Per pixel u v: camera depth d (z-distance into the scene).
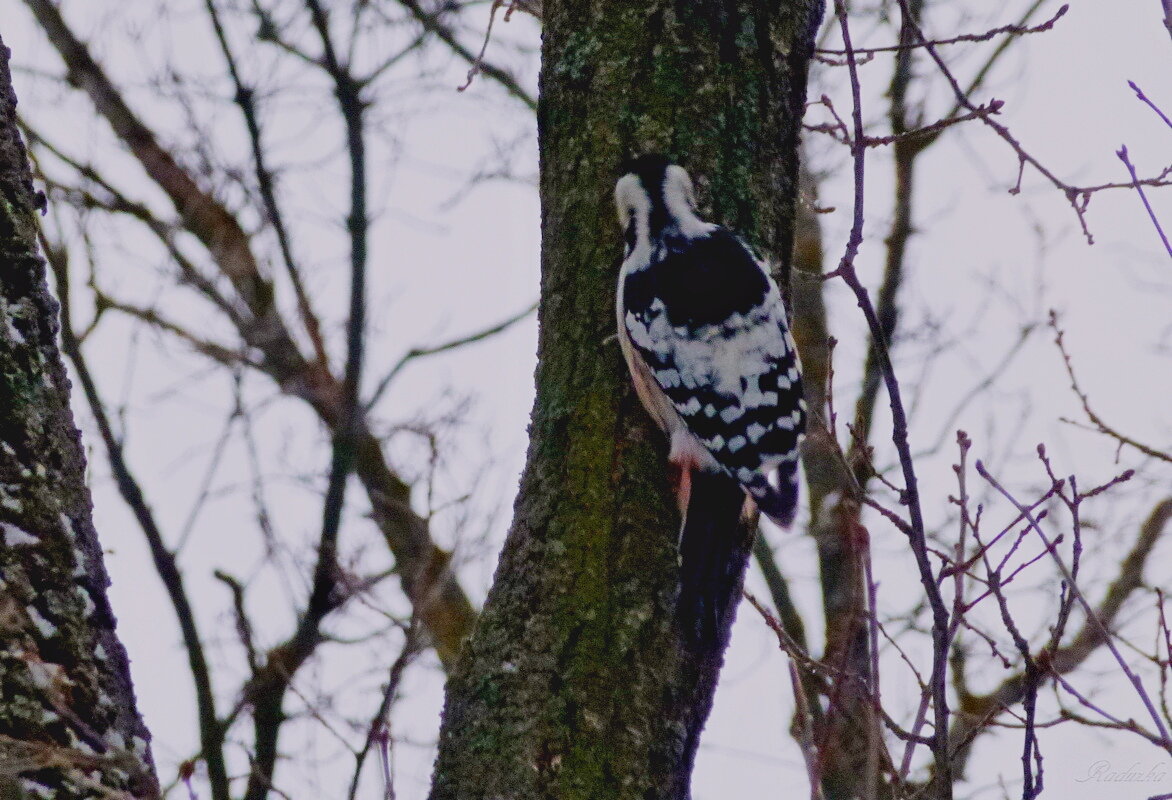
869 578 8.52
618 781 8.04
